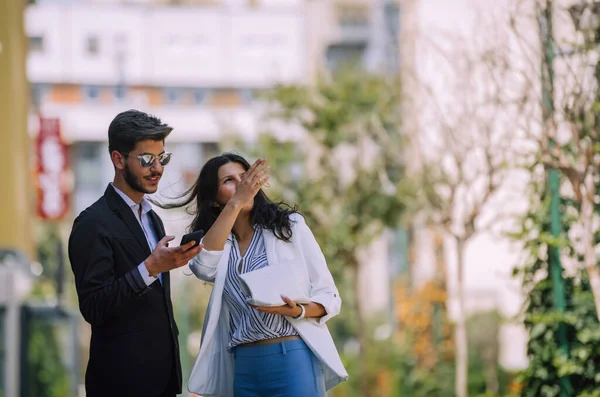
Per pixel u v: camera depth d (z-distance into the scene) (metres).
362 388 21.64
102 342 5.06
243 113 74.56
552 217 9.52
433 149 14.81
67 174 30.19
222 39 75.75
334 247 21.14
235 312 5.47
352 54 23.39
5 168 18.95
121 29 75.69
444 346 19.73
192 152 74.00
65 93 74.94
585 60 9.16
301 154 22.22
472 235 13.86
